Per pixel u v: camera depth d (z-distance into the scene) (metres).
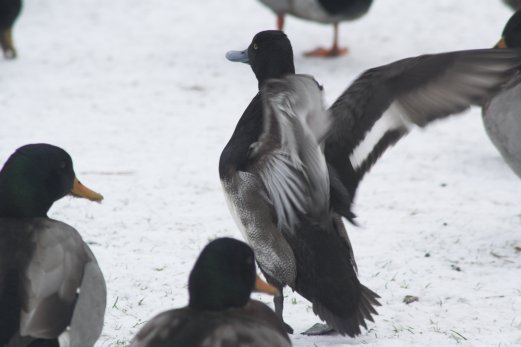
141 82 21.67
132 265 11.30
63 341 7.10
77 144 16.98
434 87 7.91
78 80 21.75
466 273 11.38
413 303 10.41
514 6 23.39
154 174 15.30
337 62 23.55
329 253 8.43
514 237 12.66
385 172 15.78
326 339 9.37
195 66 23.12
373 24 27.09
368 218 13.46
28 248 7.33
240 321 6.60
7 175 8.12
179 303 10.21
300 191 8.19
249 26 26.98
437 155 16.77
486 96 7.72
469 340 9.31
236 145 8.95
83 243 7.71
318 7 22.83
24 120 18.47
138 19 27.56
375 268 11.46
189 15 28.03
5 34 23.39
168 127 18.30
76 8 28.59
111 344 9.08
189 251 11.90
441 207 13.99
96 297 7.57
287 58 9.77
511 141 12.80
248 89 21.34
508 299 10.53
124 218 13.10
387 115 8.18
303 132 7.43
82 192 8.52
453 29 26.30
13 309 6.98
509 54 7.75
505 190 14.88
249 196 8.66
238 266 6.94
